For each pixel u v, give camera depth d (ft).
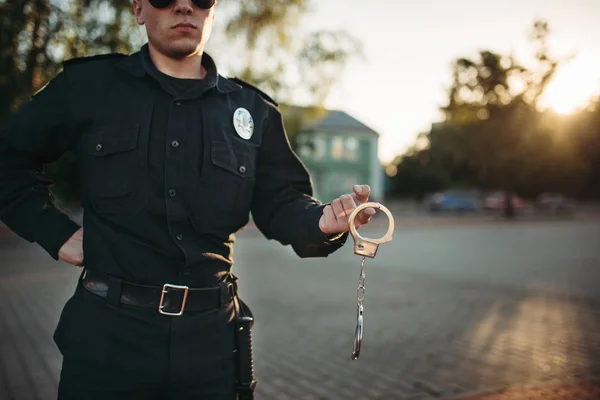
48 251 4.67
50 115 4.63
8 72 23.16
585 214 111.24
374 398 11.52
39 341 15.85
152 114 4.57
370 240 4.18
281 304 21.81
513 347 15.48
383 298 23.27
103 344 4.39
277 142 5.26
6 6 21.99
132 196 4.45
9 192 4.65
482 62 84.99
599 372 13.14
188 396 4.54
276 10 44.29
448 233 64.49
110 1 25.05
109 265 4.46
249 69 45.83
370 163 134.41
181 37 4.55
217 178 4.65
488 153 92.43
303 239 4.70
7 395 11.71
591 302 22.44
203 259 4.55
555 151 96.22
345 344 15.78
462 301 22.63
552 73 83.41
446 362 14.03
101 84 4.66
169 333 4.42
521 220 90.74
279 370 13.43
